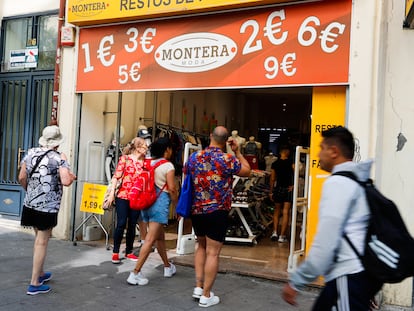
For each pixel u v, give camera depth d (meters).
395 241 2.22
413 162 4.80
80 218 7.48
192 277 5.60
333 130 2.59
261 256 6.83
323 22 5.32
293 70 5.49
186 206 4.59
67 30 7.29
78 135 7.36
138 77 6.70
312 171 5.38
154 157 5.21
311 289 5.18
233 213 8.44
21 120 8.30
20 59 8.33
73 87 7.32
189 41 6.27
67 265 5.88
